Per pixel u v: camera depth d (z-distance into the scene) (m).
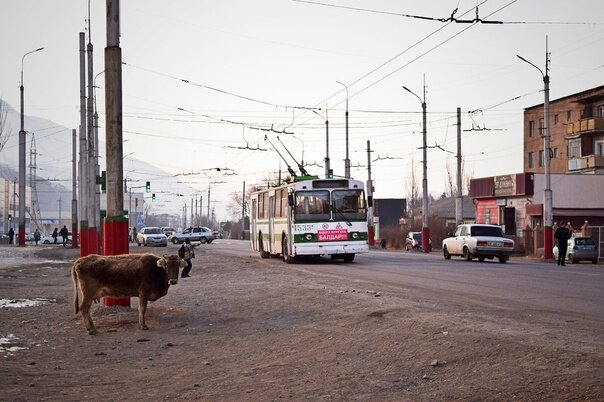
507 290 18.48
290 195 31.27
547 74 39.22
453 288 19.08
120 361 10.88
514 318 12.16
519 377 8.00
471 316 12.25
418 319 11.92
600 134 66.44
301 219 31.23
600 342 9.54
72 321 14.65
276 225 34.75
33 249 52.91
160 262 13.66
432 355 9.45
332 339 11.41
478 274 24.67
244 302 16.38
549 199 39.75
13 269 31.08
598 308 14.44
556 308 14.41
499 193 64.12
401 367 9.16
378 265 30.33
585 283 20.80
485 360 8.88
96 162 37.62
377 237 80.75
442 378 8.46
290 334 12.30
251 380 9.18
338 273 25.09
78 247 57.09
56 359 11.05
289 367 9.80
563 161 73.00
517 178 61.06
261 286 19.52
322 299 15.62
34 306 17.27
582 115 69.38
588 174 59.72
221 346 11.80
